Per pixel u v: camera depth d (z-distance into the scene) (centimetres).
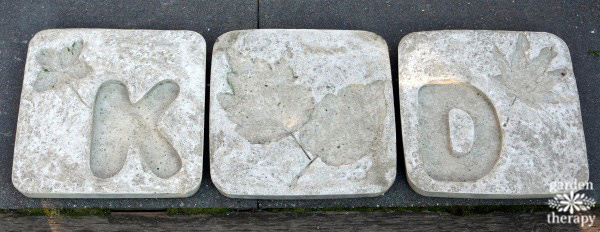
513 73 117
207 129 118
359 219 117
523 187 112
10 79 120
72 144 112
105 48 117
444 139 115
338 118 115
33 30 123
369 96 116
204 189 115
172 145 112
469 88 117
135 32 118
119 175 111
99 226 115
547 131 114
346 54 118
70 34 118
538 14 127
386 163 112
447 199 116
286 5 126
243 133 113
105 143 114
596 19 127
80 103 114
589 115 120
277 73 117
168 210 116
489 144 115
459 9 127
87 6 125
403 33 125
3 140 117
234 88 116
